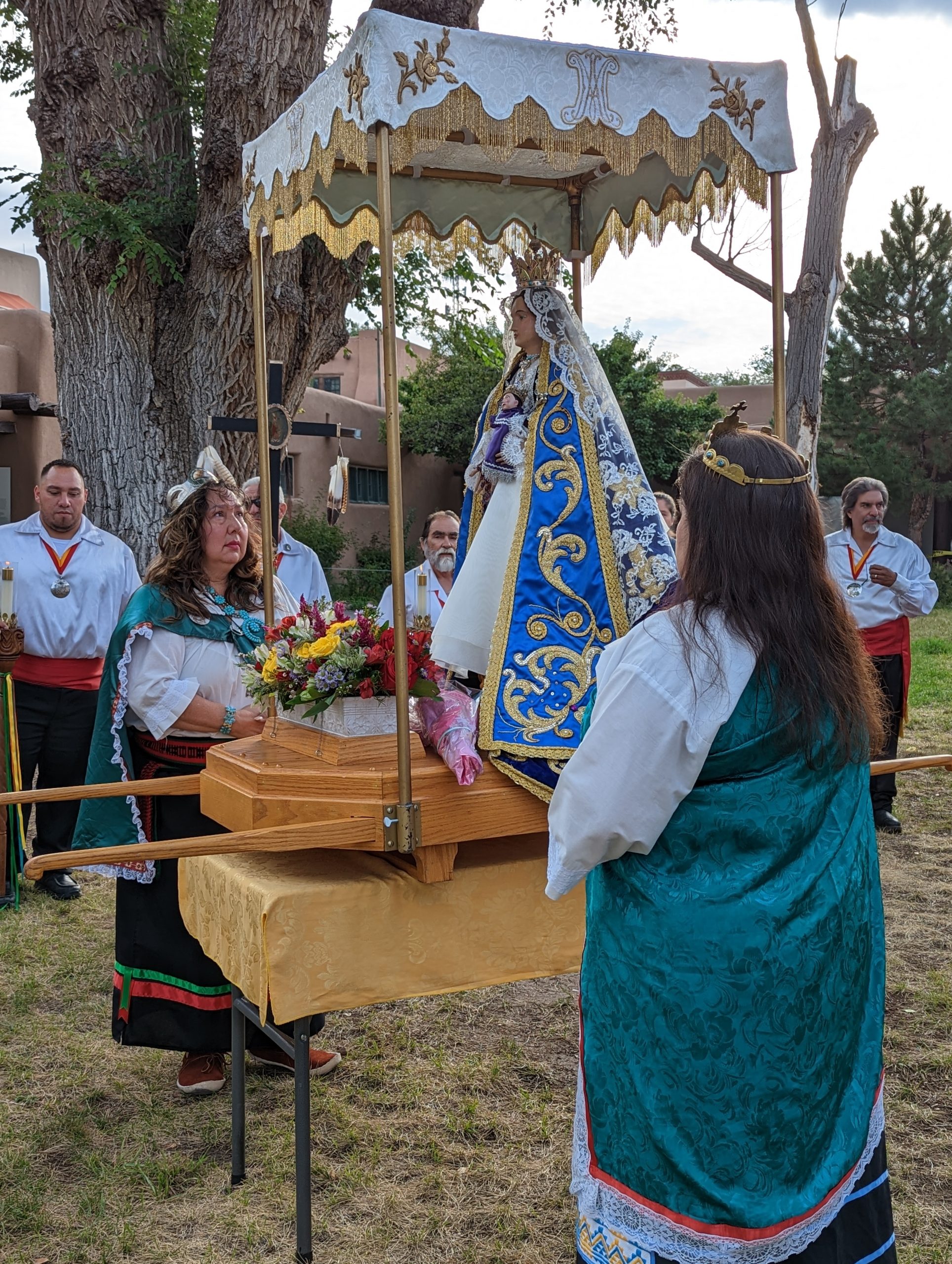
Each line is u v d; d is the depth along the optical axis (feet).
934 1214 9.52
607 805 5.61
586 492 9.53
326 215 12.22
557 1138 10.69
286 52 26.09
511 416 9.95
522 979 9.25
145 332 27.81
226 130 26.21
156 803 11.63
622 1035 5.78
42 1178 10.05
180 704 11.48
